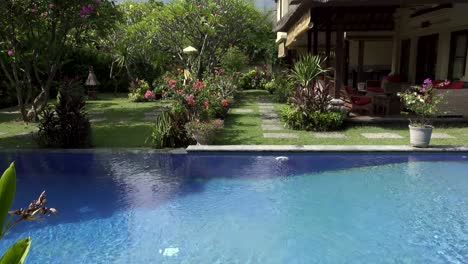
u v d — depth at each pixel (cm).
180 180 818
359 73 2269
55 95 2255
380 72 2461
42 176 847
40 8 1195
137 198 726
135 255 528
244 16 1981
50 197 733
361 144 1027
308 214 655
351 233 591
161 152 987
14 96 1923
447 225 616
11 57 1340
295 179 821
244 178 828
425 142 972
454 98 1274
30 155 988
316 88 1248
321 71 1264
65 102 1055
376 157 966
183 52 2052
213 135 1040
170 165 912
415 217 644
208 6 1870
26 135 1194
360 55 2248
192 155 979
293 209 675
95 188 776
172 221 631
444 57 1494
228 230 600
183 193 749
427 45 1650
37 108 1456
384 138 1093
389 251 538
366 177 832
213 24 1933
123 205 694
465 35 1360
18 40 1341
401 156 967
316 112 1201
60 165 916
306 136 1127
